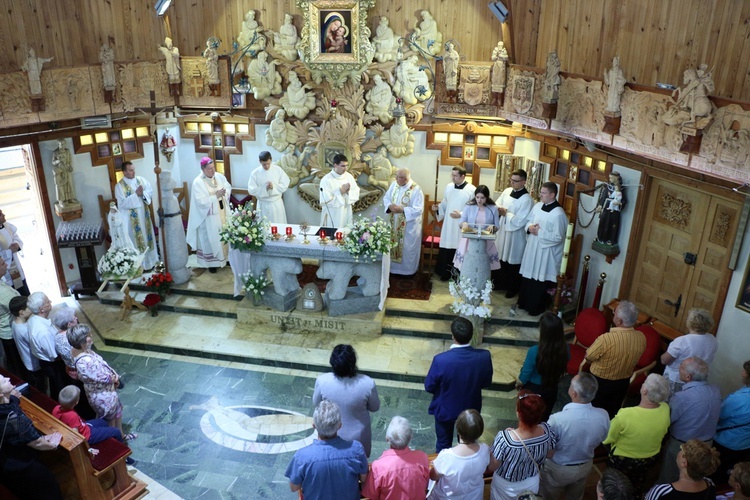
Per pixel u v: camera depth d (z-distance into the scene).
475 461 4.84
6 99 9.59
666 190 9.02
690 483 4.70
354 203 12.29
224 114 12.50
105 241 11.98
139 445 7.94
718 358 8.29
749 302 7.79
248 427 8.31
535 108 10.01
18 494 5.68
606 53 9.70
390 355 9.75
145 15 12.13
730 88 7.64
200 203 11.40
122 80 11.10
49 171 11.12
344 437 5.93
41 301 7.57
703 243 8.47
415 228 11.48
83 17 11.46
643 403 5.73
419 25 11.37
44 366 7.62
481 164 11.91
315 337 10.27
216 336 10.29
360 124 11.93
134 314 11.00
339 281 10.16
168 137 12.45
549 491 5.75
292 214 12.91
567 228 9.95
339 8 11.15
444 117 11.41
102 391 7.05
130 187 11.50
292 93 11.91
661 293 9.30
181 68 11.93
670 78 8.55
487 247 9.95
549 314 6.57
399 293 11.24
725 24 7.63
